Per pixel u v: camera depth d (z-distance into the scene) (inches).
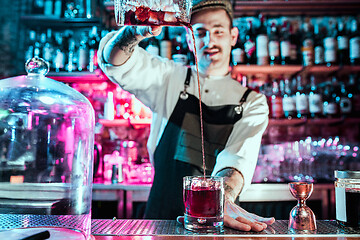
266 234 31.0
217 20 64.7
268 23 117.6
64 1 112.0
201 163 61.9
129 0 34.1
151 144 66.2
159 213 62.1
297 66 106.3
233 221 33.0
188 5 35.1
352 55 106.5
